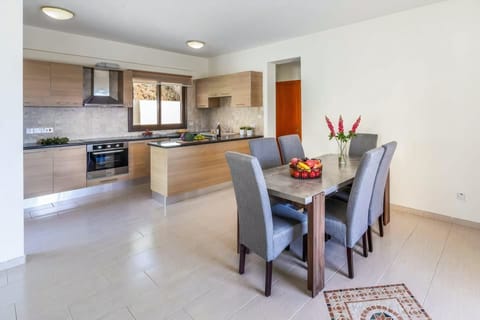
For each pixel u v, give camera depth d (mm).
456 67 3264
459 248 2754
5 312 1874
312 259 2031
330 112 4473
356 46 4090
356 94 4148
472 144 3225
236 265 2488
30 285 2174
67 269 2408
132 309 1919
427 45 3451
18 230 2438
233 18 3865
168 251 2738
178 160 4199
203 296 2062
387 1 3305
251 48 5559
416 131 3625
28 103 4004
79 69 4469
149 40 5012
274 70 5543
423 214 3646
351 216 2174
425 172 3592
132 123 5535
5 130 2318
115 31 4477
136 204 4168
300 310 1912
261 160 3219
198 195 4562
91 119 5012
